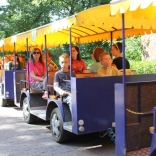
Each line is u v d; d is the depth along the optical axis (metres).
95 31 7.28
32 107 7.16
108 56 5.65
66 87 5.53
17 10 21.08
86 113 4.82
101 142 5.66
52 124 5.79
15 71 8.57
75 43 8.79
